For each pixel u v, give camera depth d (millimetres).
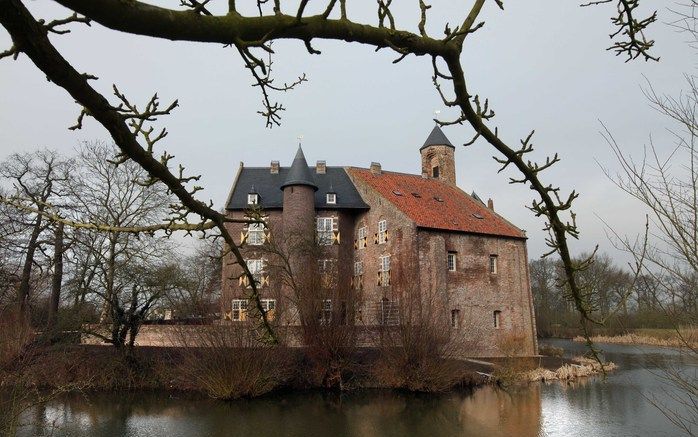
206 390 25531
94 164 31797
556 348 42219
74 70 2158
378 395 25812
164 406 23406
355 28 2738
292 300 28719
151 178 3506
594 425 20562
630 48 4730
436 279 37281
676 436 18406
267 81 3816
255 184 45062
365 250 42469
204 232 3938
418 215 39375
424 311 28844
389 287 38531
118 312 27047
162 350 27922
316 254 32500
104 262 28578
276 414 22297
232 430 19969
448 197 45969
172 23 2131
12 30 1896
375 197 42125
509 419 21734
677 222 7051
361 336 28312
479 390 27250
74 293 28312
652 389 26781
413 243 37281
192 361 25625
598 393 26531
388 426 20719
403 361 26594
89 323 27828
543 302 70438
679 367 9930
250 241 39844
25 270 26719
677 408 21344
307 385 26562
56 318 26562
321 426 20656
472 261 40094
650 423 20531
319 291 27828
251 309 4734
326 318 27500
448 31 3074
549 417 21953
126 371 26266
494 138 3877
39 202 3785
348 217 44094
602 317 5125
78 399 24281
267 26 2408
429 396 25781
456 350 28781
